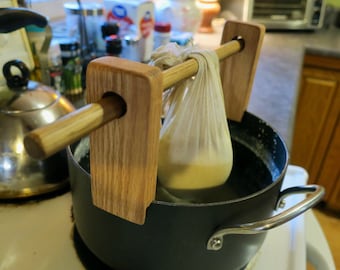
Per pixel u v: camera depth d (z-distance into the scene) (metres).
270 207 0.40
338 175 1.55
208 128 0.44
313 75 1.38
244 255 0.42
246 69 0.54
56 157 0.55
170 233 0.36
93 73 0.28
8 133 0.53
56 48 0.78
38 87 0.59
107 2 0.93
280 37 1.43
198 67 0.39
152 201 0.34
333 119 1.43
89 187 0.36
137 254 0.38
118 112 0.28
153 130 0.29
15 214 0.52
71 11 0.88
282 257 0.49
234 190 0.52
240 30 0.52
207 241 0.37
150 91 0.27
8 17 0.47
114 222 0.37
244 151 0.58
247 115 0.56
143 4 0.91
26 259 0.45
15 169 0.53
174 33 1.08
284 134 0.70
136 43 0.90
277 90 0.92
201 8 1.32
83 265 0.45
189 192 0.47
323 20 1.53
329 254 0.59
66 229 0.50
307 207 0.38
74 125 0.24
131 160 0.31
